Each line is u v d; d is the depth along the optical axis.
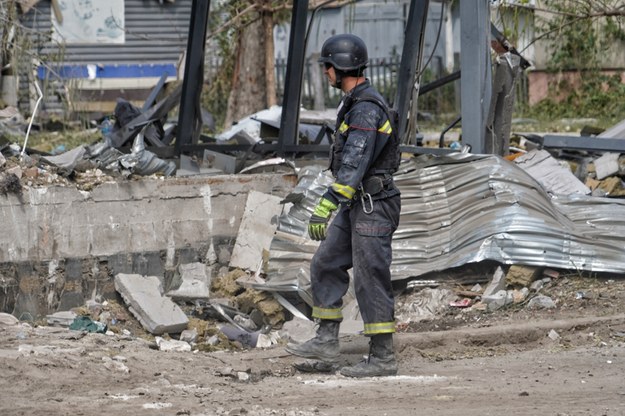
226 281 29.78
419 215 29.11
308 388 19.55
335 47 20.06
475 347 24.30
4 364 19.61
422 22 33.06
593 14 44.62
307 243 28.98
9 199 27.95
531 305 26.72
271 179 31.66
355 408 17.38
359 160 19.53
